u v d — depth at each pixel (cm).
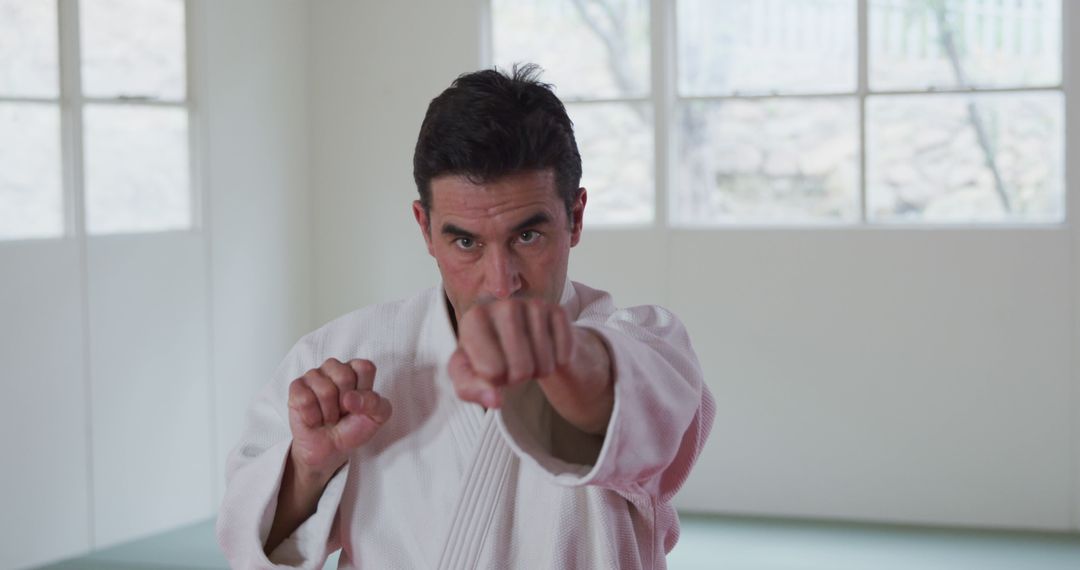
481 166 123
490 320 90
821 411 559
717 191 573
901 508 554
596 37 580
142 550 505
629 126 577
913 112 552
